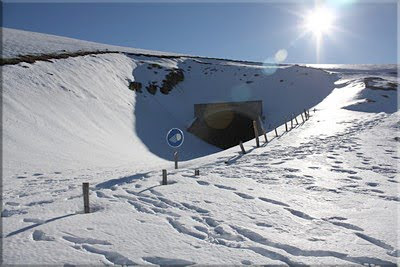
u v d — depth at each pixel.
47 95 28.66
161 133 37.66
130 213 6.91
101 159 20.08
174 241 5.29
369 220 6.08
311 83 57.66
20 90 26.66
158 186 9.52
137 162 20.50
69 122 26.00
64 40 70.81
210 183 9.58
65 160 18.27
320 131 22.55
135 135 32.56
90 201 8.14
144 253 4.82
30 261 4.56
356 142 16.81
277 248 4.98
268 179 9.86
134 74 52.47
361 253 4.69
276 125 44.22
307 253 4.79
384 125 22.22
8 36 55.25
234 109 45.56
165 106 48.91
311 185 8.93
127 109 38.44
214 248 5.01
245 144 20.27
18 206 8.19
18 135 20.06
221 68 68.75
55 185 11.69
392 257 4.56
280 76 62.31
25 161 16.80
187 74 64.12
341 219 6.21
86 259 4.64
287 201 7.50
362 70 73.50
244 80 63.16
